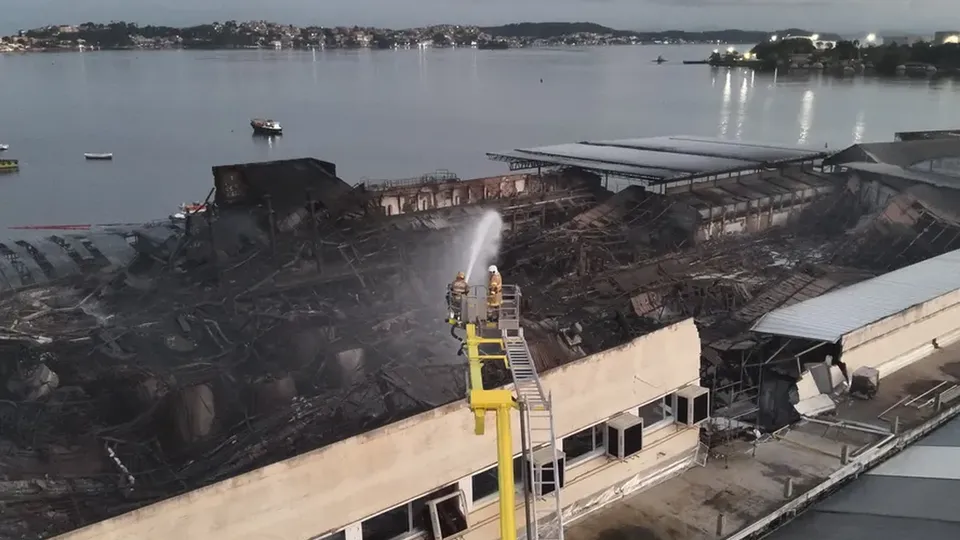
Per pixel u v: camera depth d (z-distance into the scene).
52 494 25.55
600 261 51.59
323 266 44.16
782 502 23.02
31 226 97.44
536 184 71.38
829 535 22.20
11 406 30.78
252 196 49.31
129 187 123.12
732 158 72.94
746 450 26.12
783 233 64.81
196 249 45.59
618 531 21.61
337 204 51.03
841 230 65.00
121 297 41.81
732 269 50.66
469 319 17.77
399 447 17.31
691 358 23.94
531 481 17.02
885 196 63.12
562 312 40.75
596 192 72.06
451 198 65.94
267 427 29.50
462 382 30.92
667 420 24.08
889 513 23.05
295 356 34.59
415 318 38.97
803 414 28.28
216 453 28.42
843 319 31.22
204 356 35.34
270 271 42.94
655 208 62.22
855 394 29.58
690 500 23.16
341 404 30.14
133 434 29.55
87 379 32.84
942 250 53.97
